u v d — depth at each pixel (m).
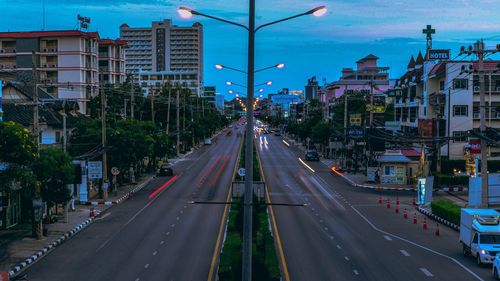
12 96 58.53
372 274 28.06
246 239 18.23
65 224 41.53
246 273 18.20
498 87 73.94
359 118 80.81
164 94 126.62
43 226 39.09
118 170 57.47
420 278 27.31
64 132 48.38
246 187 18.31
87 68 95.44
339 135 82.56
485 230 30.34
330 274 27.97
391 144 76.19
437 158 69.81
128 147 58.06
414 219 44.03
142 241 36.19
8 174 31.75
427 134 72.50
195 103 162.62
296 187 63.66
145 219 44.47
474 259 31.66
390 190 63.31
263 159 98.75
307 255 32.25
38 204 36.38
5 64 92.94
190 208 49.31
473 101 73.50
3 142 30.94
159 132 78.81
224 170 80.00
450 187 63.41
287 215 46.31
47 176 37.47
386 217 46.38
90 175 52.19
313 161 96.81
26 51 92.56
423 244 35.94
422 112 80.69
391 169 67.25
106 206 50.91
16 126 31.53
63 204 43.41
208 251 33.06
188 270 28.67
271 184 65.75
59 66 93.00
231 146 131.25
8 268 28.77
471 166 65.00
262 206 42.78
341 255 32.34
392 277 27.48
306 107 168.38
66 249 34.16
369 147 75.62
